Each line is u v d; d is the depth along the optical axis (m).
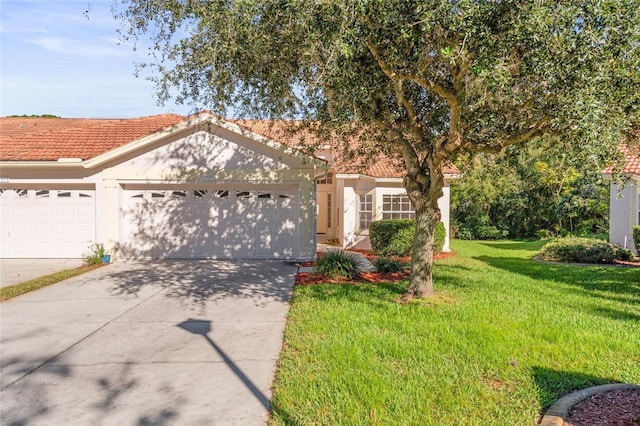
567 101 5.02
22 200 14.25
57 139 15.34
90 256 13.41
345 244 17.27
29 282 10.50
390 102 8.58
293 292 9.52
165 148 14.05
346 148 9.83
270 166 14.12
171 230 14.38
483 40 5.37
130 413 4.25
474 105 6.46
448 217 17.38
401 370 5.13
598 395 4.48
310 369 5.18
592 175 6.36
